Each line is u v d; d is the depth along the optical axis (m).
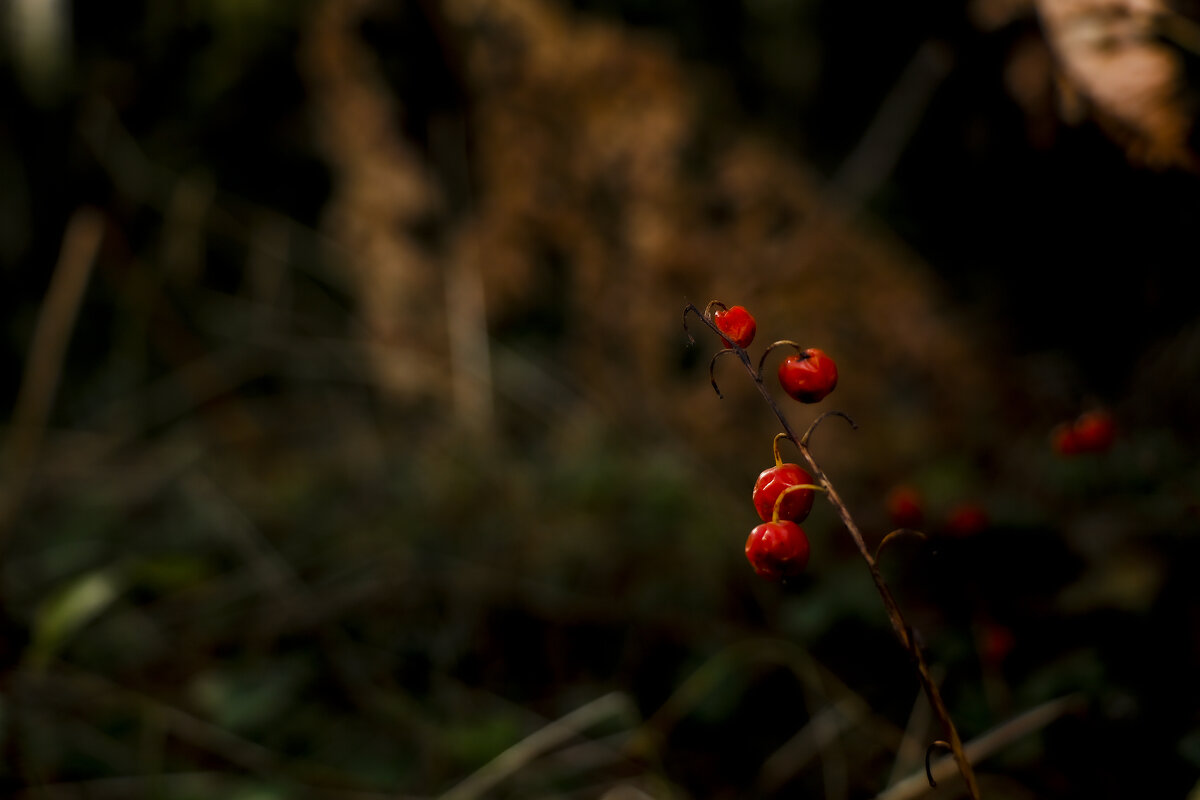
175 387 0.91
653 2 0.87
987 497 0.55
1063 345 0.65
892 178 0.78
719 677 0.51
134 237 0.97
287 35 0.93
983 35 0.60
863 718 0.46
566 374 0.83
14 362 0.96
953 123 0.69
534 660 0.57
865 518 0.59
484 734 0.49
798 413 0.69
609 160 0.78
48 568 0.67
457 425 0.80
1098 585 0.44
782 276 0.72
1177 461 0.48
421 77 0.84
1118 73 0.47
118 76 0.95
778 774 0.46
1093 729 0.42
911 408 0.67
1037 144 0.56
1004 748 0.43
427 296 0.84
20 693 0.54
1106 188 0.56
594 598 0.60
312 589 0.63
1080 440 0.44
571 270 0.83
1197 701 0.42
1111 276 0.60
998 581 0.46
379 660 0.57
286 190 1.01
